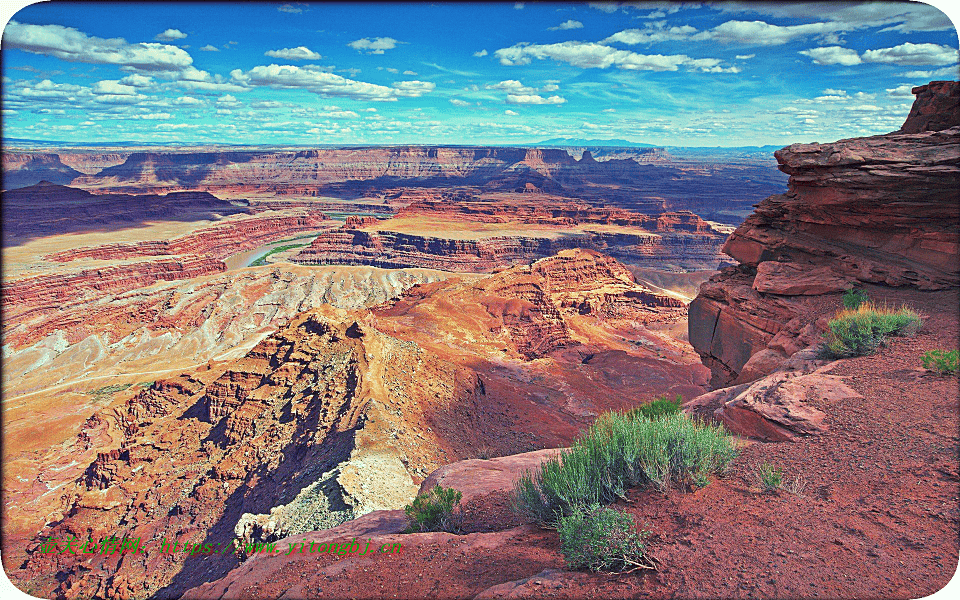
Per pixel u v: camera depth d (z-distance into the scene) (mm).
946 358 10938
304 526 20016
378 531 9625
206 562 24578
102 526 30750
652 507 7219
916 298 18750
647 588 5527
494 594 5879
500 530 8562
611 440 8234
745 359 25625
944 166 19203
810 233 24797
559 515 7598
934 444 8094
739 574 5531
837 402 10609
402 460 28875
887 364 12305
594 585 5773
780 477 7508
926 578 5125
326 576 7398
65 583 27141
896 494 6910
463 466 12430
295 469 29938
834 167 21953
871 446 8484
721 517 6762
